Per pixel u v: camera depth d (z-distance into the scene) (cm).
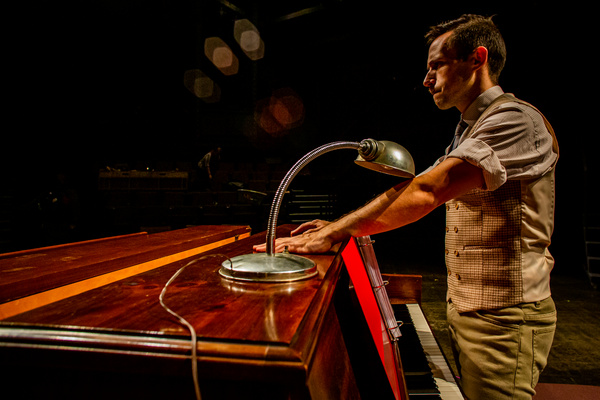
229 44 1471
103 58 1214
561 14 714
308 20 1394
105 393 48
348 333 94
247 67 1496
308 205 1127
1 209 833
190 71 1399
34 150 1088
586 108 693
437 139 1120
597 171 679
